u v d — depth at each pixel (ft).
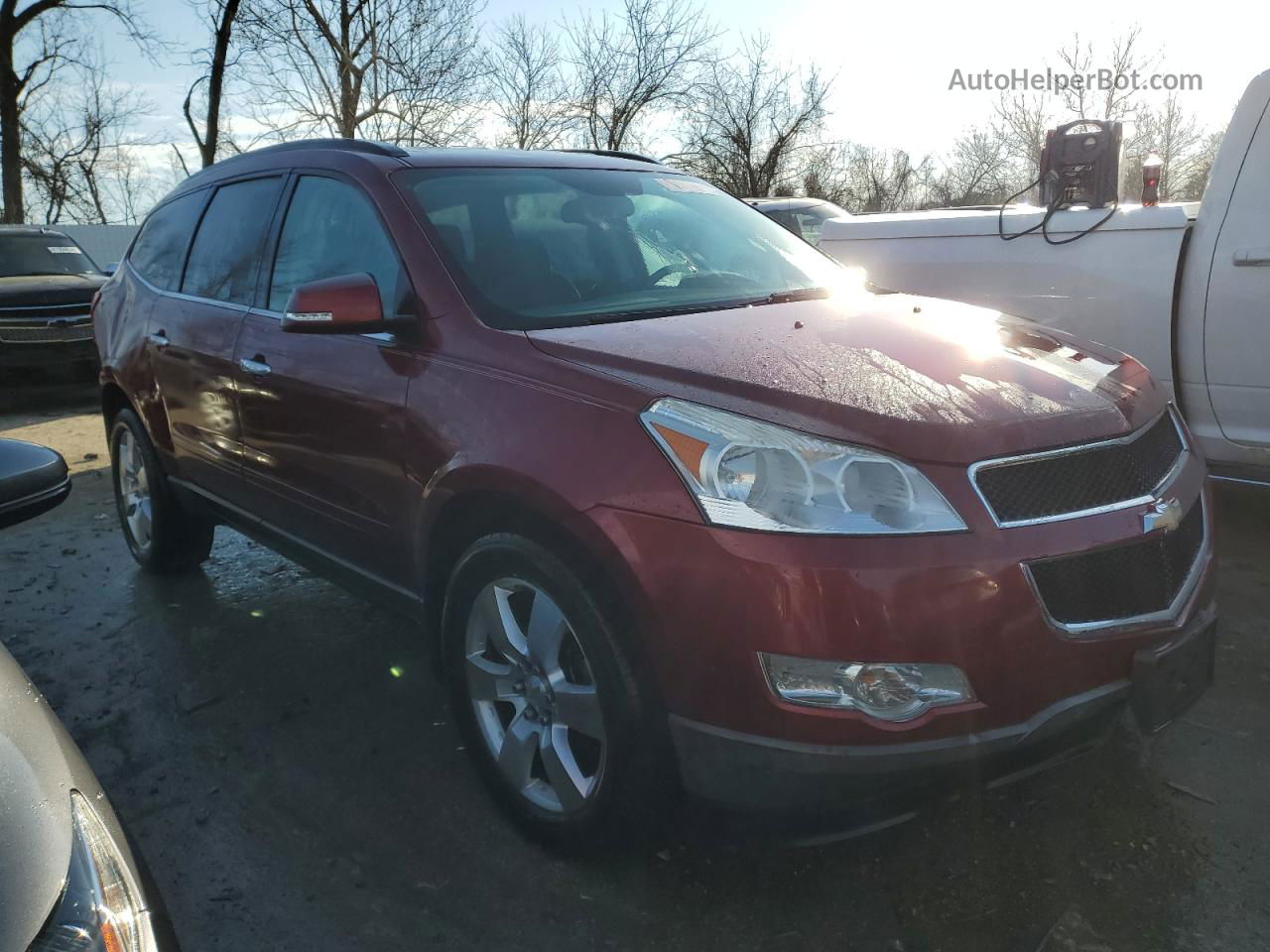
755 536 6.60
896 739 6.52
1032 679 6.69
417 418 8.86
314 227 11.19
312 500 10.73
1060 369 8.33
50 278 33.37
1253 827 8.34
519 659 8.27
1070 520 6.93
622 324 8.97
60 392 34.63
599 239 10.73
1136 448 7.66
